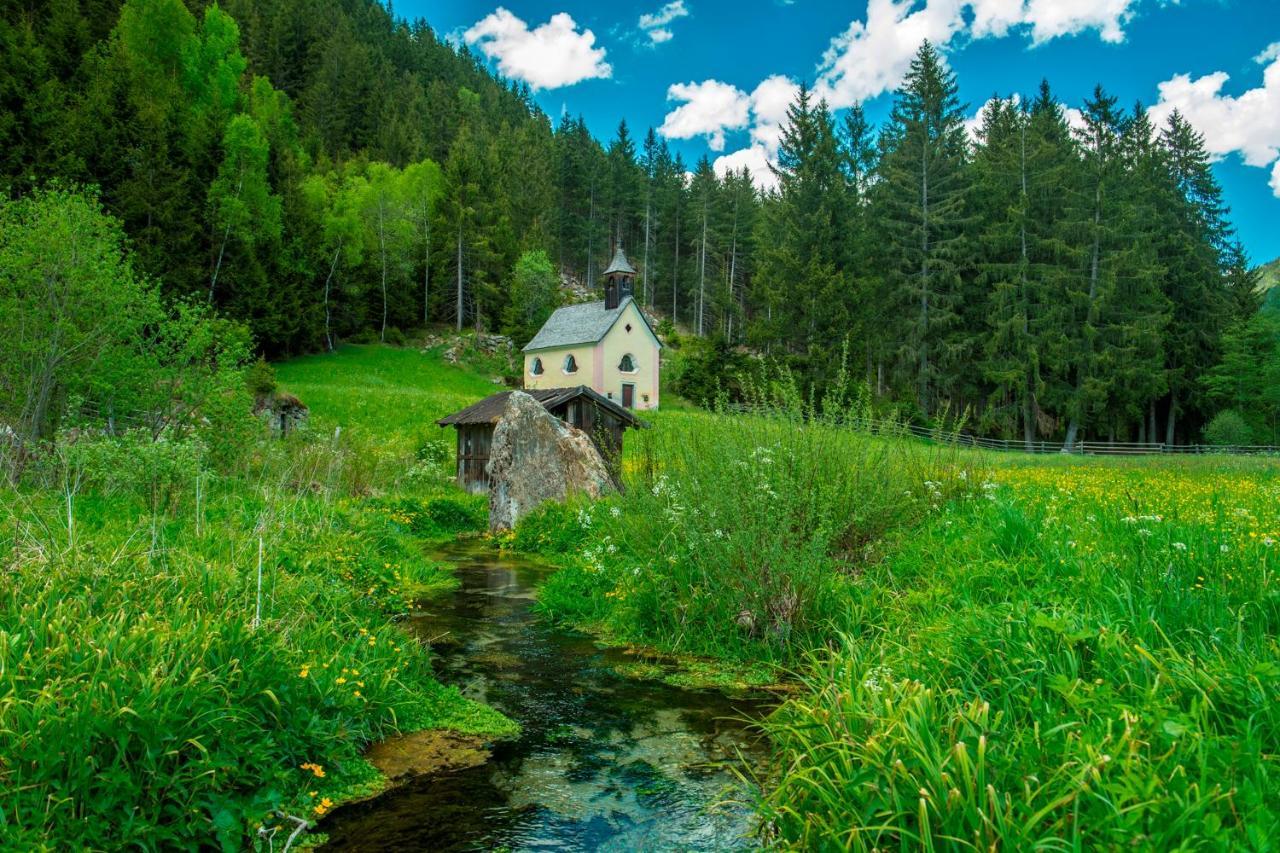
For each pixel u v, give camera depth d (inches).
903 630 229.3
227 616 193.8
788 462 322.3
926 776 119.3
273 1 3774.6
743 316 2149.4
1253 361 1884.8
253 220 1841.8
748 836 147.4
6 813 120.8
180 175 1673.2
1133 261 1785.2
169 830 134.3
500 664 267.9
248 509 431.8
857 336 1834.4
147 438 462.6
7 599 185.0
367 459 776.3
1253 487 584.1
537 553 534.0
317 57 3725.4
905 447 420.8
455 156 2925.7
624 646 290.8
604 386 1925.4
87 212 567.5
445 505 685.3
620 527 389.7
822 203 1866.4
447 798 165.9
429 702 220.2
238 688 167.8
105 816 130.6
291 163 2202.3
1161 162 2100.1
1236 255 2196.1
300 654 197.5
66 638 156.3
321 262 2207.2
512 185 3597.4
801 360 1771.7
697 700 230.1
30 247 544.7
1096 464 1026.7
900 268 2003.0
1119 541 258.1
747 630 281.4
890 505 345.1
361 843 146.4
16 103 1443.2
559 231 3887.8
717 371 1828.2
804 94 1967.3
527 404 659.4
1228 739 112.2
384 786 171.5
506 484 642.2
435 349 2324.1
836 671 189.0
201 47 2158.0
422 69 4822.8
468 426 915.4
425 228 2662.4
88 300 572.1
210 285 1690.5
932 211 1985.7
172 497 413.7
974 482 437.4
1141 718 117.0
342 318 2244.1
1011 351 1814.7
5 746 128.6
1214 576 197.6
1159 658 146.0
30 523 271.3
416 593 382.3
